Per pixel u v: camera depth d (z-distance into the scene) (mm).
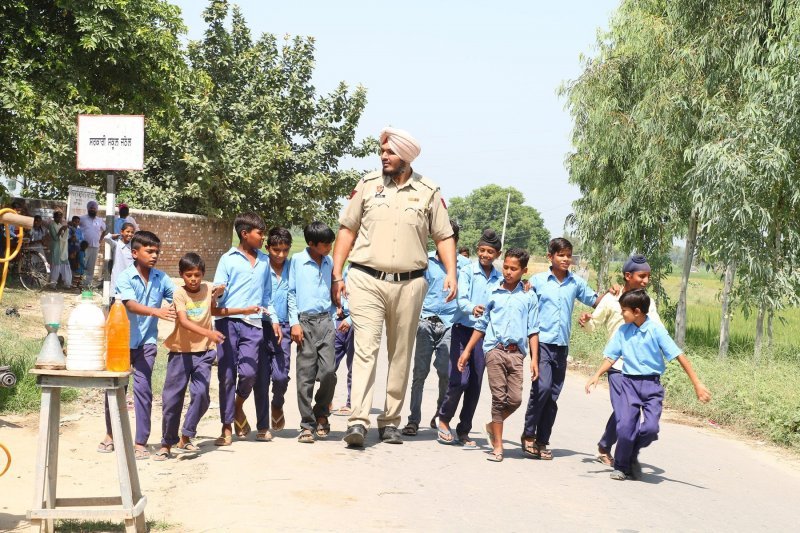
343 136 37531
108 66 21531
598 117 21984
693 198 17594
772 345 19469
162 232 30719
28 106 18438
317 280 8578
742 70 18125
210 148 33812
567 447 9359
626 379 8039
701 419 12078
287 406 10766
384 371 14539
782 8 17156
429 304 9281
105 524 5738
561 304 8445
